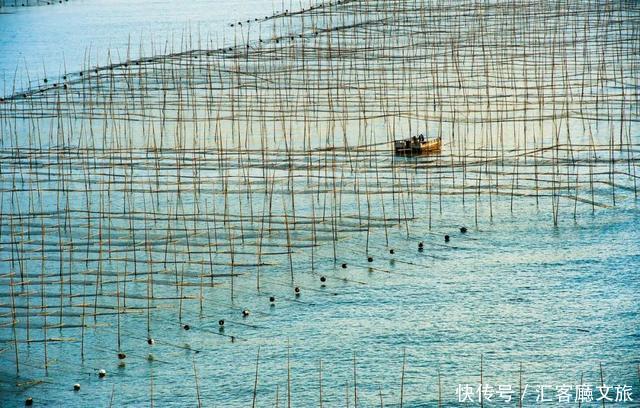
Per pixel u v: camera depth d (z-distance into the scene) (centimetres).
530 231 14900
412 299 12825
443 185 16712
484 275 13475
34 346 11725
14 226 15375
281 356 11469
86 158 18550
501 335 11819
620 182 16550
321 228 15112
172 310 12556
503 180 16838
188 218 15562
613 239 14512
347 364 11256
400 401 10450
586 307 12475
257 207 16038
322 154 18362
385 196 16338
